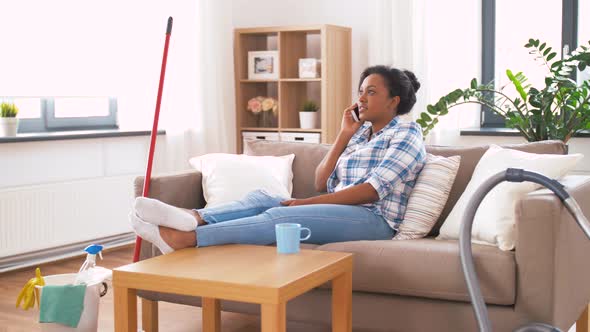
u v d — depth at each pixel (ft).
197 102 16.69
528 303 7.50
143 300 9.64
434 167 9.22
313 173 10.59
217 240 8.05
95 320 8.70
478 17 16.81
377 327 8.20
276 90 19.15
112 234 15.08
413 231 8.99
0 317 10.46
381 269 8.02
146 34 15.83
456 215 8.72
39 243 13.64
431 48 16.31
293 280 6.53
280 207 8.75
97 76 15.14
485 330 7.17
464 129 16.57
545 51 13.48
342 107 17.78
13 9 13.62
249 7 18.99
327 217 8.83
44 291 8.34
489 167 8.82
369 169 9.53
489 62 17.16
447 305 7.86
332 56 17.17
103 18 15.15
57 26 14.37
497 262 7.59
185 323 10.26
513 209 8.07
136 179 9.78
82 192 14.42
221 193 10.01
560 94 13.29
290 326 9.73
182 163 16.44
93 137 14.49
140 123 15.89
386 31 16.79
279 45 17.52
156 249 9.43
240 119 18.24
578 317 8.50
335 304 7.69
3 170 13.10
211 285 6.61
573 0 16.22
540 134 13.47
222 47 17.44
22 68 13.84
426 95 16.30
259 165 10.45
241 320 10.37
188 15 16.52
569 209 7.27
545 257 7.41
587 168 15.23
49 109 15.05
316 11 18.72
